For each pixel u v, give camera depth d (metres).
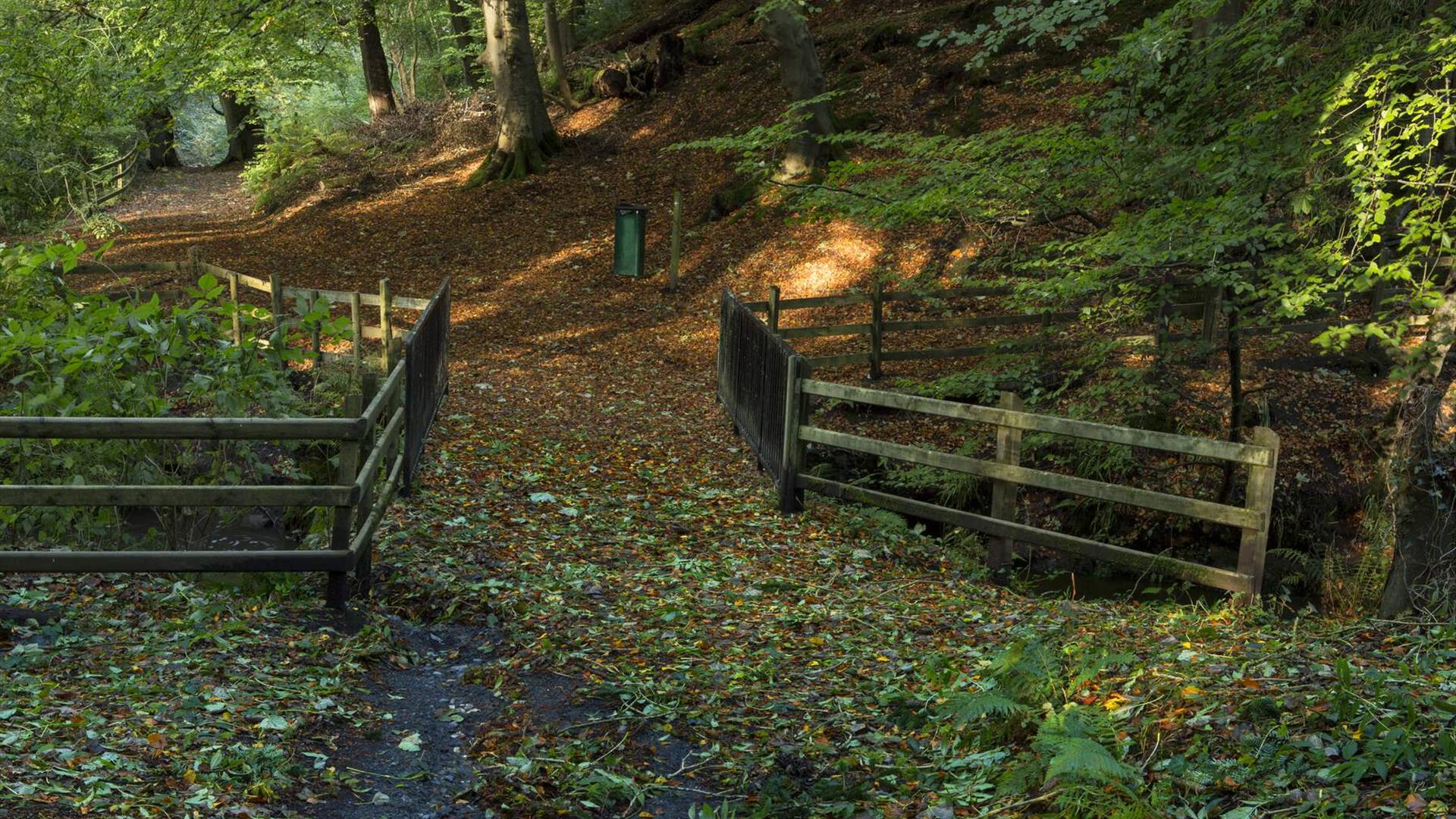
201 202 32.00
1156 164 9.34
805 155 21.94
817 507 10.05
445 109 31.17
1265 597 9.45
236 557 5.95
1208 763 3.86
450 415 12.73
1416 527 7.55
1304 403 12.29
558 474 10.67
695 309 19.23
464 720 5.14
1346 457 11.50
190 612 5.84
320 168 29.23
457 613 6.61
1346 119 8.66
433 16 36.91
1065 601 7.32
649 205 23.92
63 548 7.03
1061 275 11.31
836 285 19.03
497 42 26.05
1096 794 3.71
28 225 23.53
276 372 7.71
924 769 4.52
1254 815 3.53
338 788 4.25
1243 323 9.53
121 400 7.15
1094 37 22.61
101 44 18.78
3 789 3.63
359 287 20.81
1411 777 3.55
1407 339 13.03
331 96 41.50
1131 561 7.58
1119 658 4.63
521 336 18.02
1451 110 7.48
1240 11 11.40
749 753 4.82
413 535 8.02
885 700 5.33
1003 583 8.29
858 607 7.19
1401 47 7.85
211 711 4.61
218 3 19.25
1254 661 5.10
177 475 7.48
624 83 29.11
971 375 13.32
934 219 11.10
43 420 5.59
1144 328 13.61
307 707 4.86
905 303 17.52
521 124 26.27
